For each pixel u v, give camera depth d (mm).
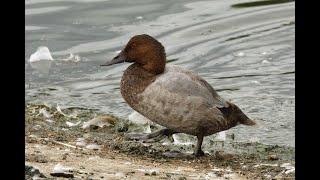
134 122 12453
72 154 9500
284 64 16172
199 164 10008
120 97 14281
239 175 9328
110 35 17266
